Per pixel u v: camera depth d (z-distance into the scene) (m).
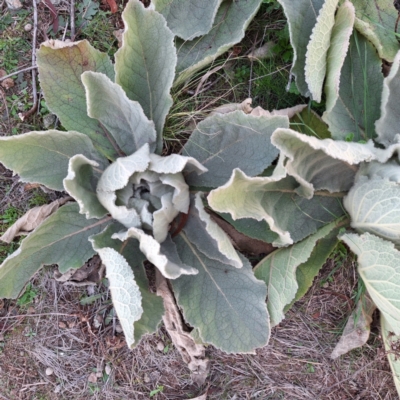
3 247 0.91
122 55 0.74
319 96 0.78
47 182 0.78
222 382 0.95
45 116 0.90
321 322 0.92
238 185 0.69
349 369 0.93
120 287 0.67
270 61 0.89
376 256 0.72
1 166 0.91
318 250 0.83
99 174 0.79
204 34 0.84
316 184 0.79
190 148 0.81
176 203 0.74
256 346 0.79
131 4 0.73
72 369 0.95
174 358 0.95
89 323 0.93
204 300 0.81
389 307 0.72
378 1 0.84
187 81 0.88
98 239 0.75
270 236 0.79
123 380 0.95
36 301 0.93
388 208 0.69
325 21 0.73
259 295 0.80
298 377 0.94
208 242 0.80
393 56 0.83
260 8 0.89
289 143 0.66
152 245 0.67
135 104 0.73
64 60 0.78
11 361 0.94
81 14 0.92
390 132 0.79
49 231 0.78
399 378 0.86
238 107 0.85
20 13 0.92
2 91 0.91
